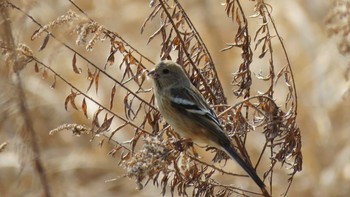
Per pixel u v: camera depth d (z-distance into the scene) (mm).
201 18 16312
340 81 15867
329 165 15383
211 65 9719
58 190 14805
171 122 10094
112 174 15664
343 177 15062
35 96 14391
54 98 15188
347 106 15711
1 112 7629
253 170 9273
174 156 8984
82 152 15586
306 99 15820
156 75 10016
